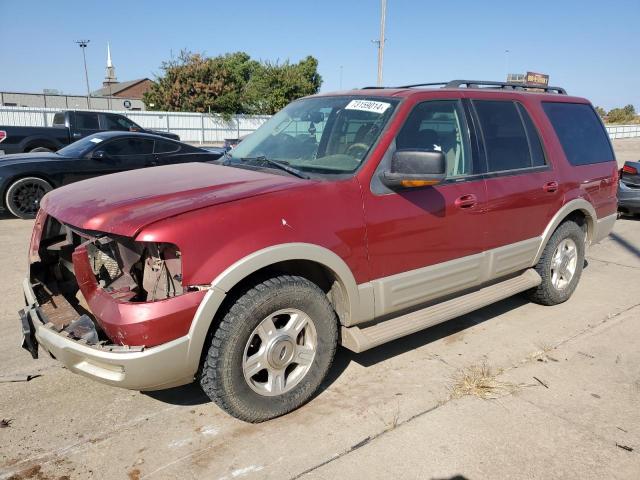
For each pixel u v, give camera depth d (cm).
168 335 263
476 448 288
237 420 314
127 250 279
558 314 481
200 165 394
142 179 344
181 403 333
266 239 285
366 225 325
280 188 307
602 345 415
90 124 1489
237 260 275
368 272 332
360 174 331
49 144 1403
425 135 369
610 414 321
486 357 394
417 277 357
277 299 294
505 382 357
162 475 267
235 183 318
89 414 319
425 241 358
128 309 262
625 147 3353
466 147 396
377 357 394
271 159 379
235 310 283
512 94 450
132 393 344
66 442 292
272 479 264
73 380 358
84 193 326
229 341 281
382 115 361
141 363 260
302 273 328
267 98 4406
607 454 285
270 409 305
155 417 317
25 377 355
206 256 269
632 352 404
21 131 1362
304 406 328
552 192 455
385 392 344
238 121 3838
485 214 395
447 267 375
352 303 326
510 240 425
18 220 877
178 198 292
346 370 374
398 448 288
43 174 877
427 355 397
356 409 325
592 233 523
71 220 293
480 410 323
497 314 480
